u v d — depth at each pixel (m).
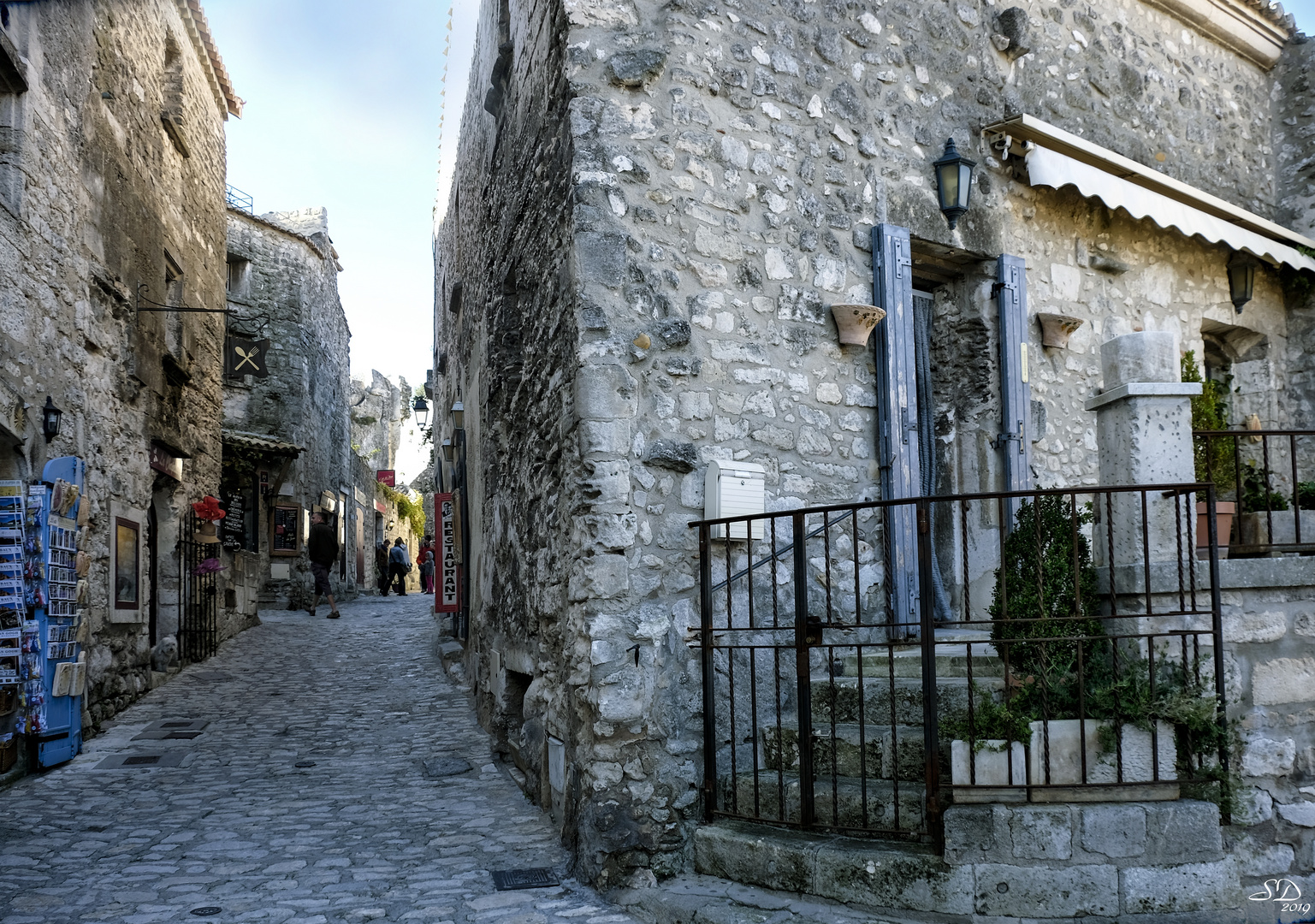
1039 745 3.79
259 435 18.17
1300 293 8.43
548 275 5.29
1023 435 6.11
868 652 5.14
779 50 5.35
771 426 5.05
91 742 7.35
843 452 5.32
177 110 10.18
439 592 10.85
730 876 4.14
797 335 5.21
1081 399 6.64
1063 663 4.02
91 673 7.60
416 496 35.34
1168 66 7.89
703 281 4.91
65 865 4.61
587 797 4.43
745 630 4.23
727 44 5.16
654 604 4.55
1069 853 3.59
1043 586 4.09
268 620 14.73
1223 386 8.41
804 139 5.38
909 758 4.18
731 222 5.05
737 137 5.12
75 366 7.36
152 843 5.02
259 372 14.01
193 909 4.00
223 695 9.11
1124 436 4.21
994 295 6.20
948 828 3.63
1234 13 8.28
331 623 14.62
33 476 6.55
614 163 4.73
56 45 7.07
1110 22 7.40
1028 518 4.26
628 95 4.83
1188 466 4.16
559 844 4.94
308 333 19.38
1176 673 3.96
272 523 17.66
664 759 4.45
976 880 3.59
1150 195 6.70
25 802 5.82
